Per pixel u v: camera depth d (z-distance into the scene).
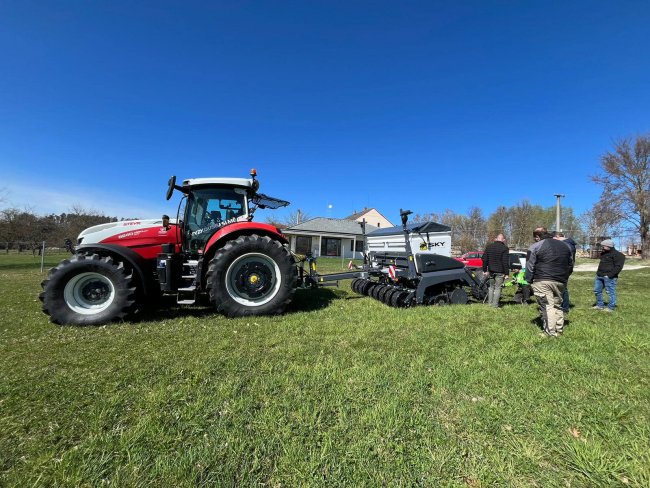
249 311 5.05
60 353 3.37
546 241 4.31
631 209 28.17
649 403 2.46
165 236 5.30
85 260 4.52
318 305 6.05
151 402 2.38
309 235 30.03
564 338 4.07
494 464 1.81
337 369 2.98
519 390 2.62
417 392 2.58
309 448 1.92
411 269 6.02
